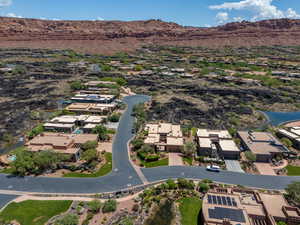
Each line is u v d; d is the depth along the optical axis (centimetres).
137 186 5788
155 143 7606
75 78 17400
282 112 11356
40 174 6253
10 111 10825
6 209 4981
